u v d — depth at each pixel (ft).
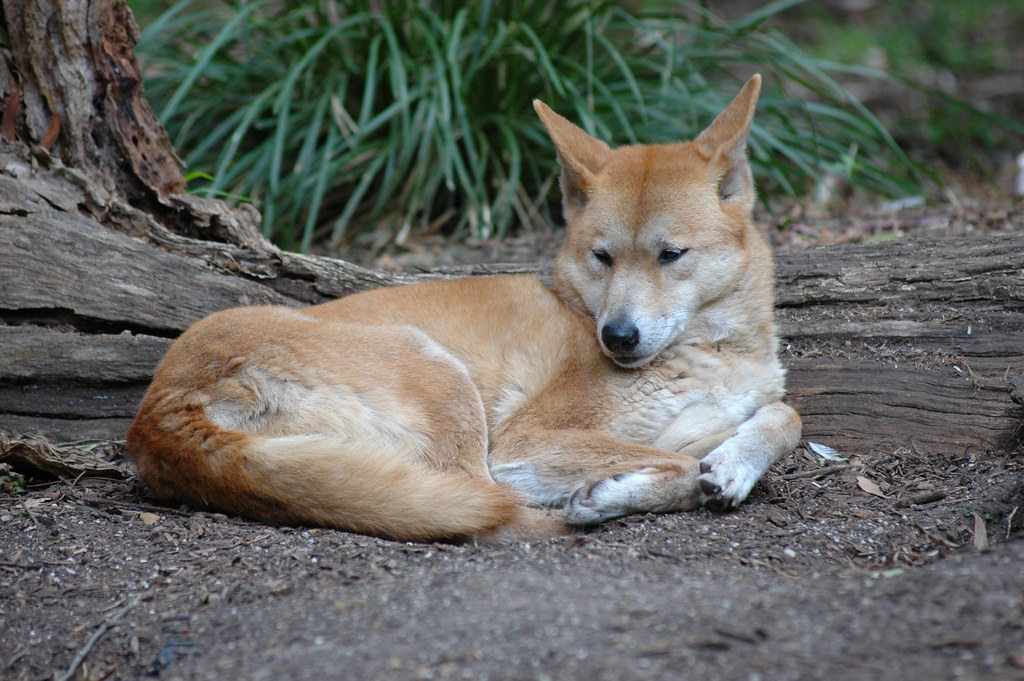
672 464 21.80
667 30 46.06
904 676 12.57
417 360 22.68
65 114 28.19
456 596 15.99
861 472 24.44
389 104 45.29
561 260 25.40
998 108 63.52
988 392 25.21
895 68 69.77
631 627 14.38
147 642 16.12
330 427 21.53
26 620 17.19
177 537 20.21
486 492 20.27
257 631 15.72
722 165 23.97
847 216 41.57
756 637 13.87
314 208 39.27
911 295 28.71
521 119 45.32
